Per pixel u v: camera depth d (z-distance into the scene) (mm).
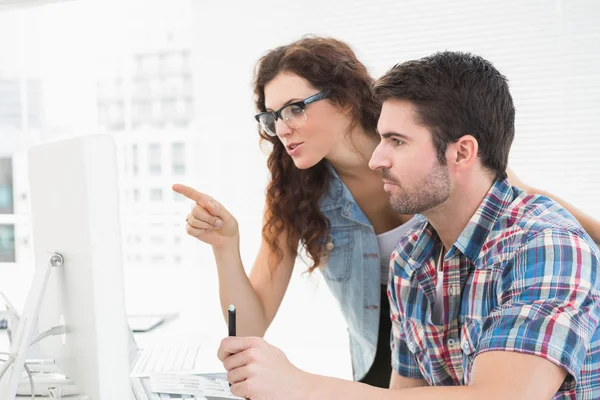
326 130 1315
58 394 1104
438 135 900
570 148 2205
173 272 2809
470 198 952
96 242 748
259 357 795
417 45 2287
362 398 783
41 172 936
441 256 1067
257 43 2383
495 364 779
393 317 1190
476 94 904
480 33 2242
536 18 2199
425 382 1194
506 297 882
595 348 868
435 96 895
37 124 2959
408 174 916
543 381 758
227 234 1343
